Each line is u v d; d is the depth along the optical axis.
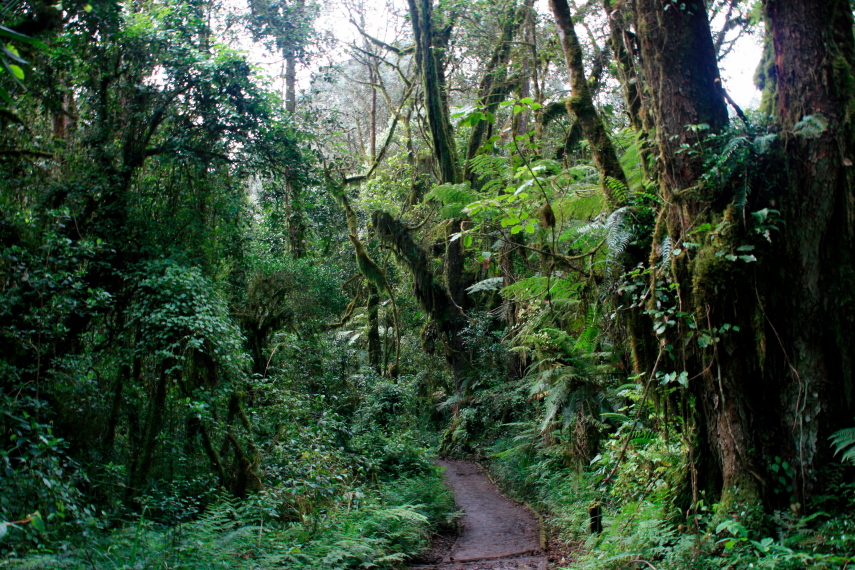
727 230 4.58
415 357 21.94
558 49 13.21
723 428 4.71
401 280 21.45
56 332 7.18
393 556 6.59
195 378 8.76
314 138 11.21
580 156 13.54
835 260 4.38
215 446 8.87
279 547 5.96
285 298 13.84
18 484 5.26
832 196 4.36
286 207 12.24
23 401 6.43
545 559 6.97
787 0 4.52
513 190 6.04
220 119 9.31
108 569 4.72
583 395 8.85
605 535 6.08
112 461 7.98
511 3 14.36
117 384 8.29
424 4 15.80
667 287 5.17
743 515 4.37
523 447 11.80
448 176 15.81
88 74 8.94
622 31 6.08
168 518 6.87
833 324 4.36
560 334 9.12
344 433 12.19
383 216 17.45
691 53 5.00
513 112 5.37
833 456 4.30
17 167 8.25
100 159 8.96
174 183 9.53
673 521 5.13
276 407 10.05
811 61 4.43
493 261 13.64
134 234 8.97
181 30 9.52
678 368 5.13
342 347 16.78
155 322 7.82
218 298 9.16
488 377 16.55
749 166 4.59
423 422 19.67
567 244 7.90
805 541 3.93
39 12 7.18
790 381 4.45
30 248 7.42
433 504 9.90
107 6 8.30
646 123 6.04
